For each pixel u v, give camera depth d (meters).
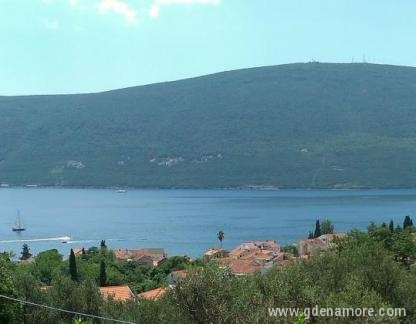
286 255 107.31
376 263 29.25
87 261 108.75
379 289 28.36
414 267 42.19
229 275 22.89
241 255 118.94
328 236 124.00
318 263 30.73
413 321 27.19
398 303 27.89
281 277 24.39
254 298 22.11
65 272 84.62
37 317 38.28
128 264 108.75
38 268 87.44
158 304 32.47
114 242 190.25
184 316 21.91
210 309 21.58
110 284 87.94
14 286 35.81
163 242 187.00
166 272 101.31
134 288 83.69
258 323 21.30
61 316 38.75
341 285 27.30
